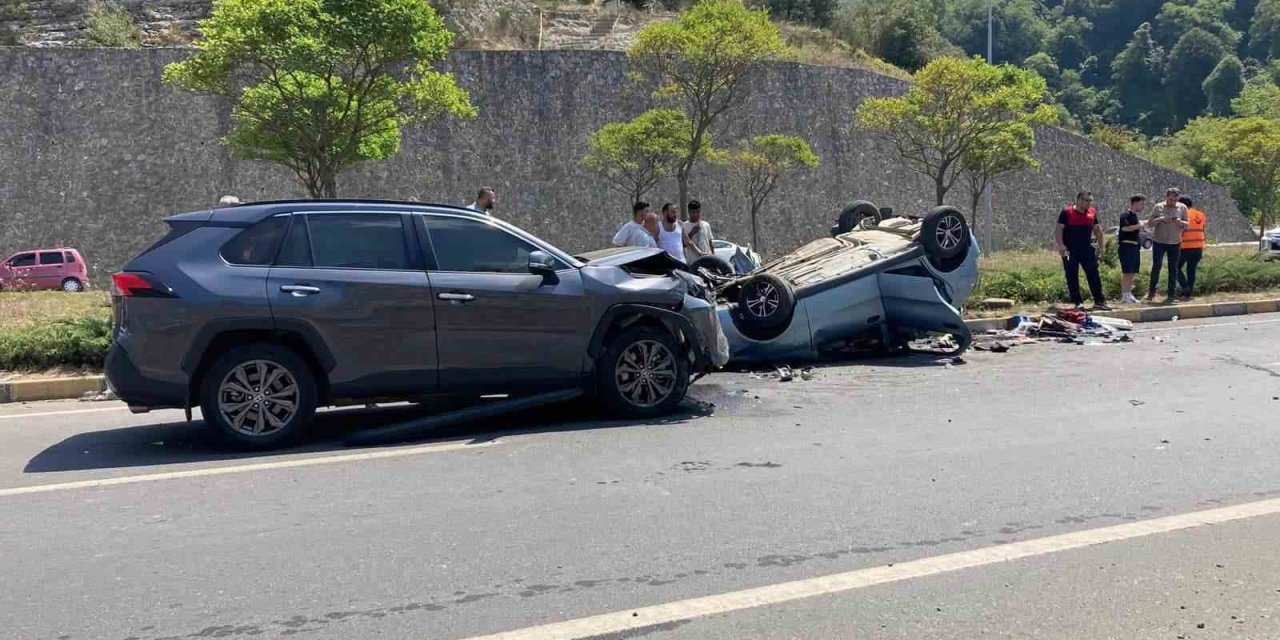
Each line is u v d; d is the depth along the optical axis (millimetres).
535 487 5980
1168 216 15805
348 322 7219
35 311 13516
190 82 16234
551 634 3877
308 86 16172
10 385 9820
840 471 6309
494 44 36656
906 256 11203
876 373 10453
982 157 25375
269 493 5895
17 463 6832
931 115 24453
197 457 6922
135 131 28219
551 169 31906
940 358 11398
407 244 7539
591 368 7934
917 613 4074
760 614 4066
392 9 15297
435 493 5859
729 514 5402
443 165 30719
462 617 4043
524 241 7902
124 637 3875
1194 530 5090
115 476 6387
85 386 10117
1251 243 40500
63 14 34531
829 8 49438
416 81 17734
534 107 31859
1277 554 4738
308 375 7203
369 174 29812
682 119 25250
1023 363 10969
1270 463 6438
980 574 4504
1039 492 5809
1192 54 93625
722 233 33812
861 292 11117
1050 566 4598
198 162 28547
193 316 6934
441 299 7438
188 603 4207
